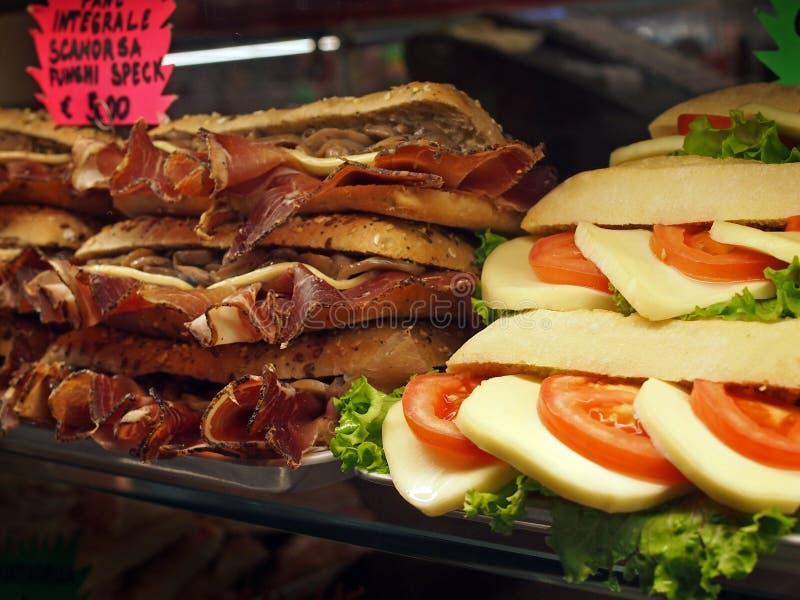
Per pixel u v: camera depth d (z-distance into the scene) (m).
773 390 0.48
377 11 0.73
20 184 0.72
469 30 0.72
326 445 0.58
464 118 0.61
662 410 0.47
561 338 0.53
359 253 0.61
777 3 0.60
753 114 0.58
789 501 0.44
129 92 0.70
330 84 0.73
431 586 0.63
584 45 0.70
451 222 0.61
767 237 0.51
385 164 0.58
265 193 0.61
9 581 0.74
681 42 0.67
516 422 0.50
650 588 0.47
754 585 0.46
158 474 0.65
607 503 0.47
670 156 0.60
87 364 0.68
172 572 0.71
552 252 0.58
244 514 0.63
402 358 0.59
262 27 0.71
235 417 0.59
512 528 0.51
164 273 0.65
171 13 0.67
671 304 0.51
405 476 0.53
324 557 0.68
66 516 0.79
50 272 0.66
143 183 0.62
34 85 0.77
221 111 0.71
